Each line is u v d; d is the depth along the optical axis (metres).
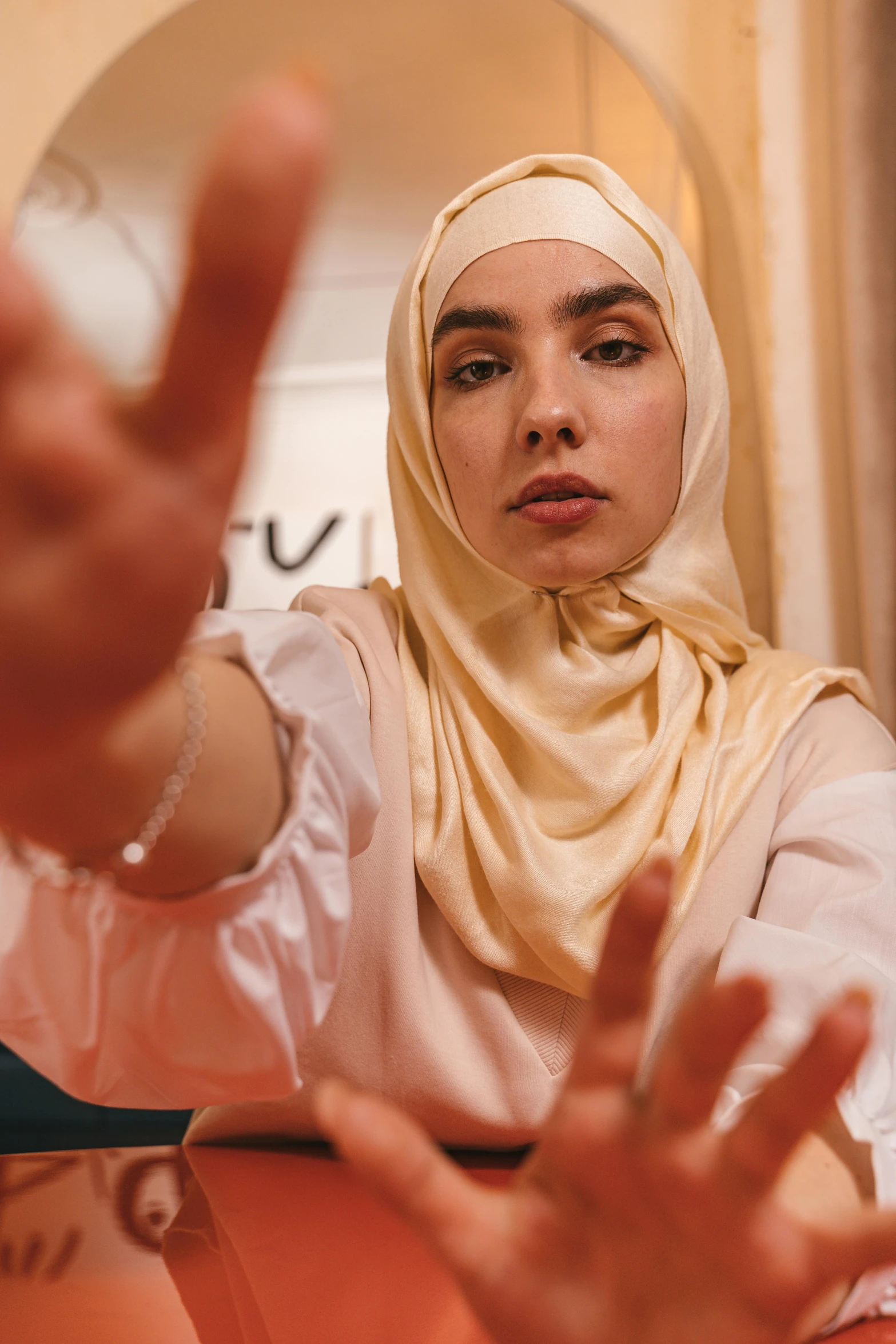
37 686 0.25
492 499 0.82
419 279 0.90
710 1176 0.30
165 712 0.41
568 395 0.80
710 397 0.91
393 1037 0.77
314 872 0.49
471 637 0.85
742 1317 0.30
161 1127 1.34
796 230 1.31
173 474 0.24
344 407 1.47
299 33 1.45
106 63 1.51
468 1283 0.31
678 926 0.77
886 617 1.20
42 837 0.39
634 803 0.80
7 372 0.22
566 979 0.75
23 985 0.54
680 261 0.90
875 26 1.22
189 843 0.43
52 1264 0.52
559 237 0.83
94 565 0.24
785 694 0.88
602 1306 0.30
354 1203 0.63
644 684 0.87
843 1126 0.51
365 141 1.44
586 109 1.39
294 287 0.24
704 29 1.38
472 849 0.80
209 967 0.47
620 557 0.83
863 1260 0.30
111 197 1.50
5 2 1.57
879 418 1.21
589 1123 0.31
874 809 0.80
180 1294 0.48
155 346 0.24
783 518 1.31
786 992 0.66
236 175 0.22
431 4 1.42
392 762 0.82
